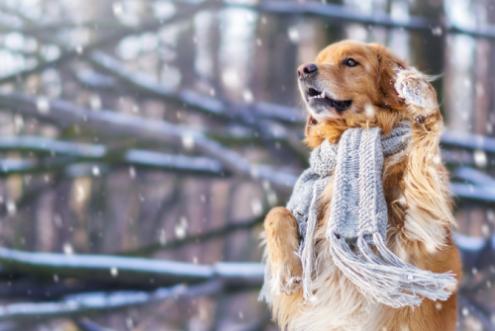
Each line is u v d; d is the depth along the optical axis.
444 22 6.36
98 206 11.23
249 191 15.08
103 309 5.55
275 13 6.55
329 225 3.16
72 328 7.57
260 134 6.47
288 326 3.34
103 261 5.65
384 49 3.45
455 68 12.63
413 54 6.43
